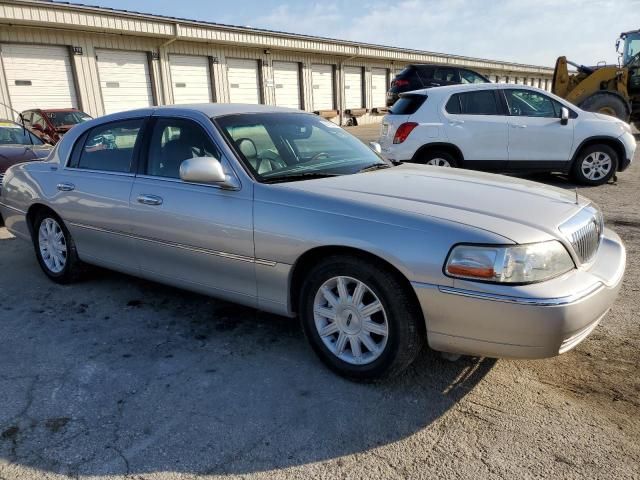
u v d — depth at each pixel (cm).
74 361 333
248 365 325
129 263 404
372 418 270
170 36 1923
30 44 1648
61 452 246
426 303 264
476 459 238
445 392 291
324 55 2755
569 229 275
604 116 868
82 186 421
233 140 351
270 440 254
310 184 320
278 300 322
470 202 291
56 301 434
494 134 837
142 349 347
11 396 293
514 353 254
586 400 280
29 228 488
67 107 1762
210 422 268
